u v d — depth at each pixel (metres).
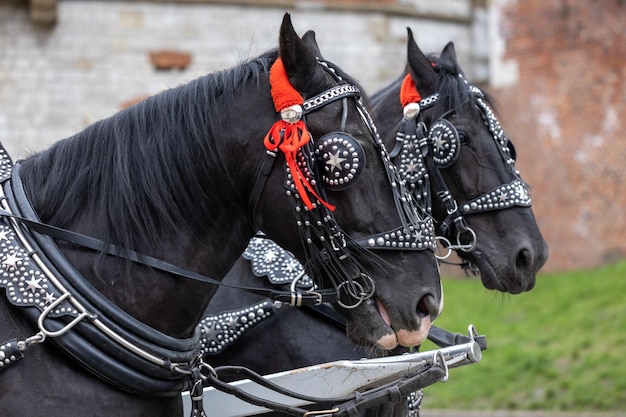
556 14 15.39
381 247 2.92
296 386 3.42
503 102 15.91
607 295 12.77
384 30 14.73
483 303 13.47
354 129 2.94
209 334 3.80
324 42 14.41
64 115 12.98
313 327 3.96
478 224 4.45
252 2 13.92
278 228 2.96
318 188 2.90
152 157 3.00
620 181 14.92
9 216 2.86
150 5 13.47
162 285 2.93
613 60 14.93
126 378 2.80
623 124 14.88
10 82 12.82
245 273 3.96
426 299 2.95
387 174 2.98
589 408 9.55
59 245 2.91
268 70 3.07
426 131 4.47
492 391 10.34
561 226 15.39
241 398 3.18
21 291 2.75
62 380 2.75
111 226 2.94
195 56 13.65
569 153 15.34
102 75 13.20
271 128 2.93
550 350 11.05
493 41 16.05
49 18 12.77
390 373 3.36
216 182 3.01
